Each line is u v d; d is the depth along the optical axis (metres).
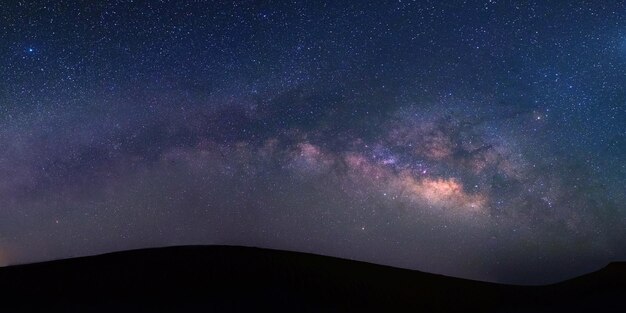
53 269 14.30
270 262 15.34
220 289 13.19
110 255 15.52
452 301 15.25
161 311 11.91
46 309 11.94
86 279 13.63
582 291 16.22
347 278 15.40
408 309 14.17
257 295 12.98
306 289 13.95
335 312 12.94
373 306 13.87
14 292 12.82
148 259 15.07
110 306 12.13
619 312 14.23
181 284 13.41
